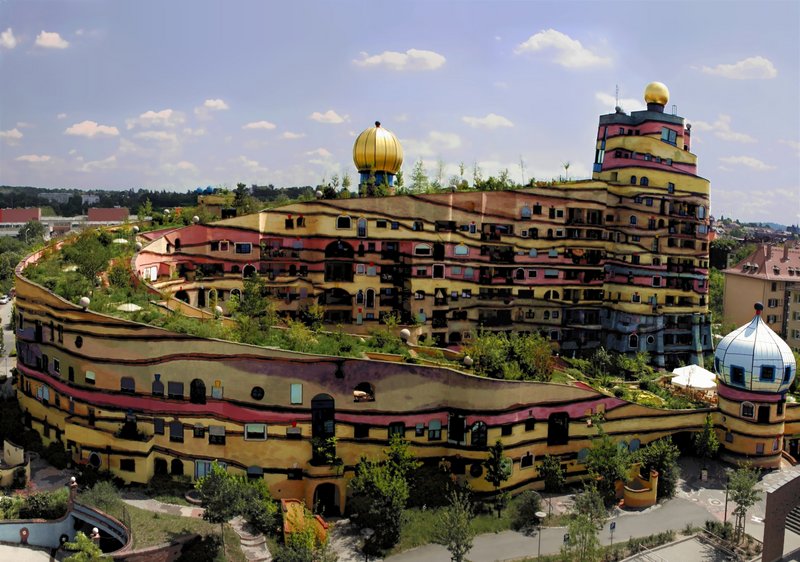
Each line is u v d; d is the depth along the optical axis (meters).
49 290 66.50
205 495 50.53
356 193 100.31
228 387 59.88
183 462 60.78
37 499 55.81
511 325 100.81
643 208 103.50
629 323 103.50
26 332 69.69
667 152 104.12
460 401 62.59
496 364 67.44
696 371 90.00
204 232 90.69
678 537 58.47
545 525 59.38
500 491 62.84
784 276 125.06
